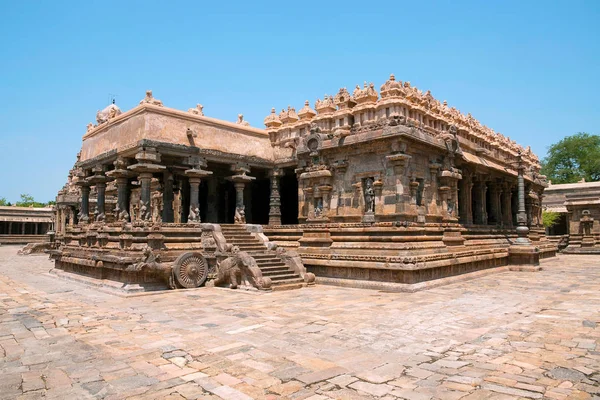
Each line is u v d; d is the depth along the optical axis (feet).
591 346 29.76
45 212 218.38
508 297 50.78
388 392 21.85
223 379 23.86
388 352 28.68
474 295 52.42
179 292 57.00
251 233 75.20
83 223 84.38
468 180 83.20
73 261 72.74
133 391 22.27
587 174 238.27
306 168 73.77
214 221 87.66
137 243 60.85
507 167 102.12
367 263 60.44
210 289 59.67
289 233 77.51
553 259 116.88
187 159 70.49
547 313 41.11
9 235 201.87
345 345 30.35
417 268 56.65
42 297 53.98
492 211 97.50
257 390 22.22
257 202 95.86
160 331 34.91
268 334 33.50
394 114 62.54
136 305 47.34
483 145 93.15
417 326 35.96
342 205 68.59
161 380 23.80
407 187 61.98
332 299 50.26
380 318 39.17
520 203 87.56
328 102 73.20
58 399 21.40
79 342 31.81
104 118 87.81
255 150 81.41
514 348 29.37
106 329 35.88
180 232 65.82
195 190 71.97
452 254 65.67
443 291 56.03
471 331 34.17
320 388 22.47
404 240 59.93
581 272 81.15
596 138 243.81
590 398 20.83
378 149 63.67
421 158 66.23
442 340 31.53
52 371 25.52
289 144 81.00
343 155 68.49
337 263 63.82
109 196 134.31
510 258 86.22
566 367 25.39
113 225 67.92
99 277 64.95
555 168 253.44
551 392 21.59
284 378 23.93
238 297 52.37
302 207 75.61
